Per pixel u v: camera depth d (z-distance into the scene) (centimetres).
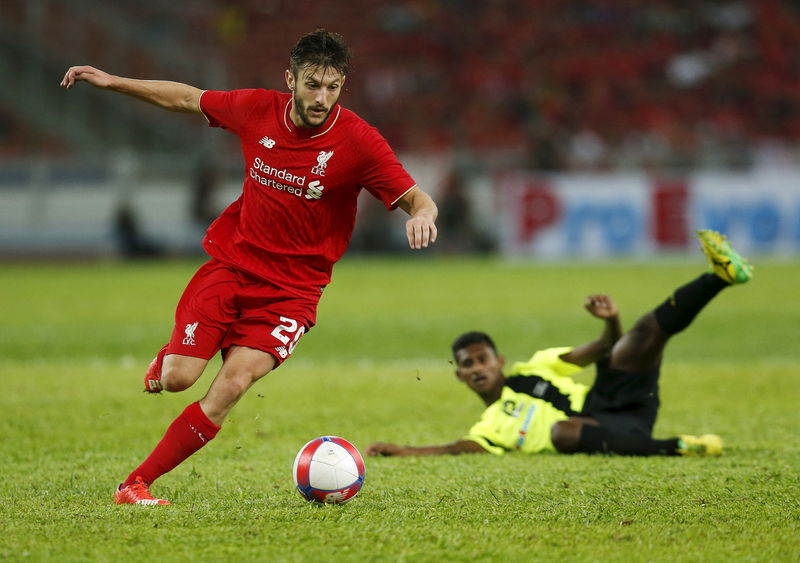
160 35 11350
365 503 1650
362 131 1675
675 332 2145
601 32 12588
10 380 3350
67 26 10444
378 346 4394
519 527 1471
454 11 12731
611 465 2017
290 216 1692
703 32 12744
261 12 12325
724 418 2652
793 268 8112
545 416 2206
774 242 9125
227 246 1736
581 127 11406
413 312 5625
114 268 8844
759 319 5128
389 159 1675
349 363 3897
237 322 1703
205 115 1733
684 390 3120
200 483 1881
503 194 9612
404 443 2405
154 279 7744
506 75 11912
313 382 3366
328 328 4994
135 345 4403
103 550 1348
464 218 9669
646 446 2120
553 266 8825
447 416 2767
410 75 11825
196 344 1675
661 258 9194
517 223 9388
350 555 1323
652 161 9638
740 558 1316
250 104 1702
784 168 9519
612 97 11775
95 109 10419
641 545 1373
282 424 2625
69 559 1309
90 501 1683
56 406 2847
